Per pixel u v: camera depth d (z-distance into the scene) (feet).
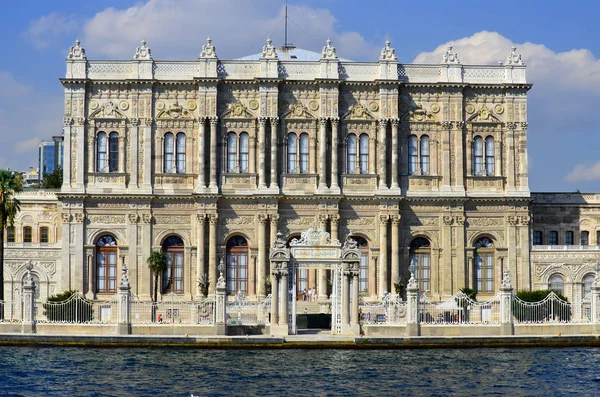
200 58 383.86
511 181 390.21
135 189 382.01
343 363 257.14
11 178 357.82
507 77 392.68
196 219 383.04
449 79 390.01
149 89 384.88
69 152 383.04
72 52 384.47
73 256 379.76
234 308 304.30
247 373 241.76
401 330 293.02
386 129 387.75
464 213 388.98
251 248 382.42
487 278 390.42
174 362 256.52
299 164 387.14
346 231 385.29
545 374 243.60
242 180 384.47
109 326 289.12
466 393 221.66
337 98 386.11
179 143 387.14
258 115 385.70
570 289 388.78
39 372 241.35
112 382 229.66
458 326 291.99
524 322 297.33
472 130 392.06
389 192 384.06
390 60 387.34
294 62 388.57
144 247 381.60
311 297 375.45
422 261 389.39
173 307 317.01
